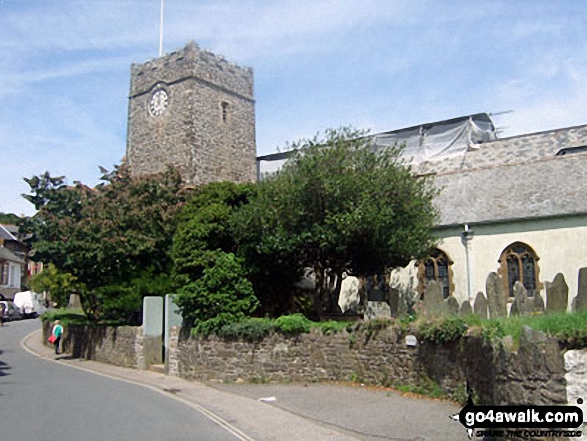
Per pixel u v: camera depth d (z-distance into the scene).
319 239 18.09
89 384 17.77
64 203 26.09
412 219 19.48
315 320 20.69
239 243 19.81
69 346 29.19
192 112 33.62
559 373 7.59
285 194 18.50
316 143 19.95
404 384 14.43
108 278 24.39
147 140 35.44
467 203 24.94
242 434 10.48
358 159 19.45
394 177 19.12
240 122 36.81
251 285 19.38
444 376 13.07
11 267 66.25
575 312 9.88
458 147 34.31
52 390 16.19
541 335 8.02
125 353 23.30
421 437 9.85
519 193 24.00
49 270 36.84
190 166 33.12
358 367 15.92
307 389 15.54
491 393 10.54
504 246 23.00
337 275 20.86
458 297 23.67
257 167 38.34
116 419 11.73
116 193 25.61
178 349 19.78
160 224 24.38
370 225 17.75
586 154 24.22
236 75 37.03
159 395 15.62
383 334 15.30
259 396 14.91
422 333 13.50
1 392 15.68
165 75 35.03
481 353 11.27
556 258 21.73
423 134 35.53
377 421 11.19
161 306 22.89
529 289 22.31
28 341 35.06
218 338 18.30
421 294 24.67
